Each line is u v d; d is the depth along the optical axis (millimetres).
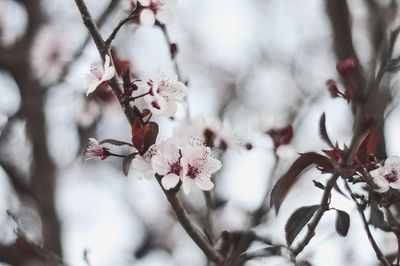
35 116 1549
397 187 886
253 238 939
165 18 909
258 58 2244
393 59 920
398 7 1054
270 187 1015
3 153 1528
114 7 1422
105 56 880
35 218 1539
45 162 1535
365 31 1314
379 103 1120
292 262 918
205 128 1021
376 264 1104
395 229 895
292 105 1956
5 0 1661
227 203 1117
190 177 875
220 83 2305
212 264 954
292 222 902
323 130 899
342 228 893
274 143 1036
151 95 881
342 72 976
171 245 1869
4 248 1234
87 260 1110
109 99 1204
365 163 888
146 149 877
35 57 1558
